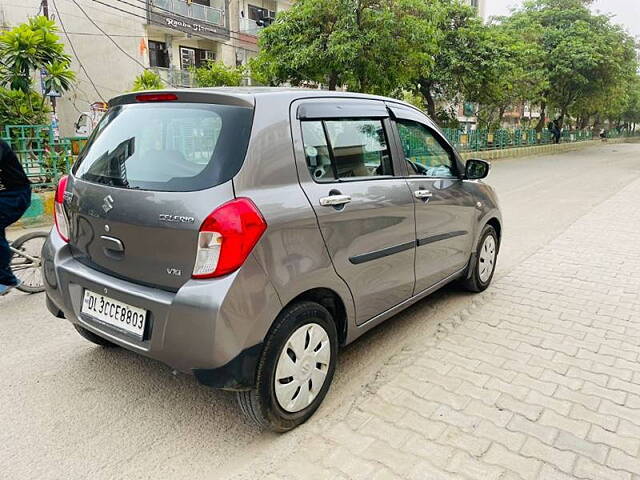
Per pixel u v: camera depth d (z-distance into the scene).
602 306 4.41
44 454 2.45
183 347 2.27
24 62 9.44
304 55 13.16
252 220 2.27
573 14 27.66
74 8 20.28
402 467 2.36
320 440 2.56
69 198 2.83
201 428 2.67
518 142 26.61
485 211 4.46
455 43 18.95
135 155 2.61
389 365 3.34
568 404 2.89
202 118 2.50
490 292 4.76
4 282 4.21
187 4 22.89
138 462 2.41
